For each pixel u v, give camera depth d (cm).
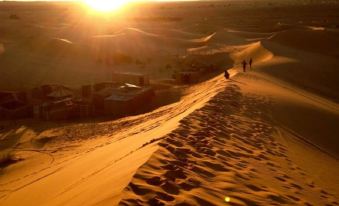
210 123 1395
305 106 2250
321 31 6253
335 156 1523
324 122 2025
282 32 6328
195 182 788
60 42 6303
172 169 838
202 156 992
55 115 3002
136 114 2998
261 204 757
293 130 1705
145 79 4009
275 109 1966
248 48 5831
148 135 1412
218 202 711
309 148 1504
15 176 1670
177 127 1267
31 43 6356
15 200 1152
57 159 1873
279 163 1141
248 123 1558
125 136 1784
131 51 6606
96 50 6284
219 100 1877
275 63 4172
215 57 5659
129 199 643
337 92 3597
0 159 1998
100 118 2967
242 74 3098
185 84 4053
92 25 10819
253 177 923
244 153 1127
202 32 9762
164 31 9300
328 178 1154
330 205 890
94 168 1153
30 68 5028
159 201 654
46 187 1164
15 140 2455
